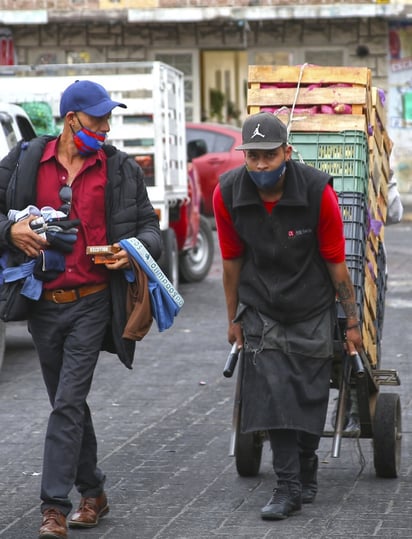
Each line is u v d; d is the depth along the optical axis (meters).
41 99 32.28
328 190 13.06
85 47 64.81
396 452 15.27
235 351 13.69
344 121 14.43
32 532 13.33
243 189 13.12
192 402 20.55
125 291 13.02
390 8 60.88
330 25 63.69
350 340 13.62
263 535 12.99
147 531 13.23
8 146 24.09
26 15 62.50
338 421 13.85
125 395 21.20
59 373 13.31
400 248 44.22
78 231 12.91
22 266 12.83
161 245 13.27
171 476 15.68
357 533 13.00
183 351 25.50
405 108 63.69
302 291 13.20
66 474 12.66
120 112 31.33
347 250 14.17
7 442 17.95
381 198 15.84
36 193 12.98
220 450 17.11
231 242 13.49
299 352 13.21
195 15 61.72
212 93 65.69
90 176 13.01
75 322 12.95
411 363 23.48
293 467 13.59
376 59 63.75
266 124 12.77
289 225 13.06
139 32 64.56
